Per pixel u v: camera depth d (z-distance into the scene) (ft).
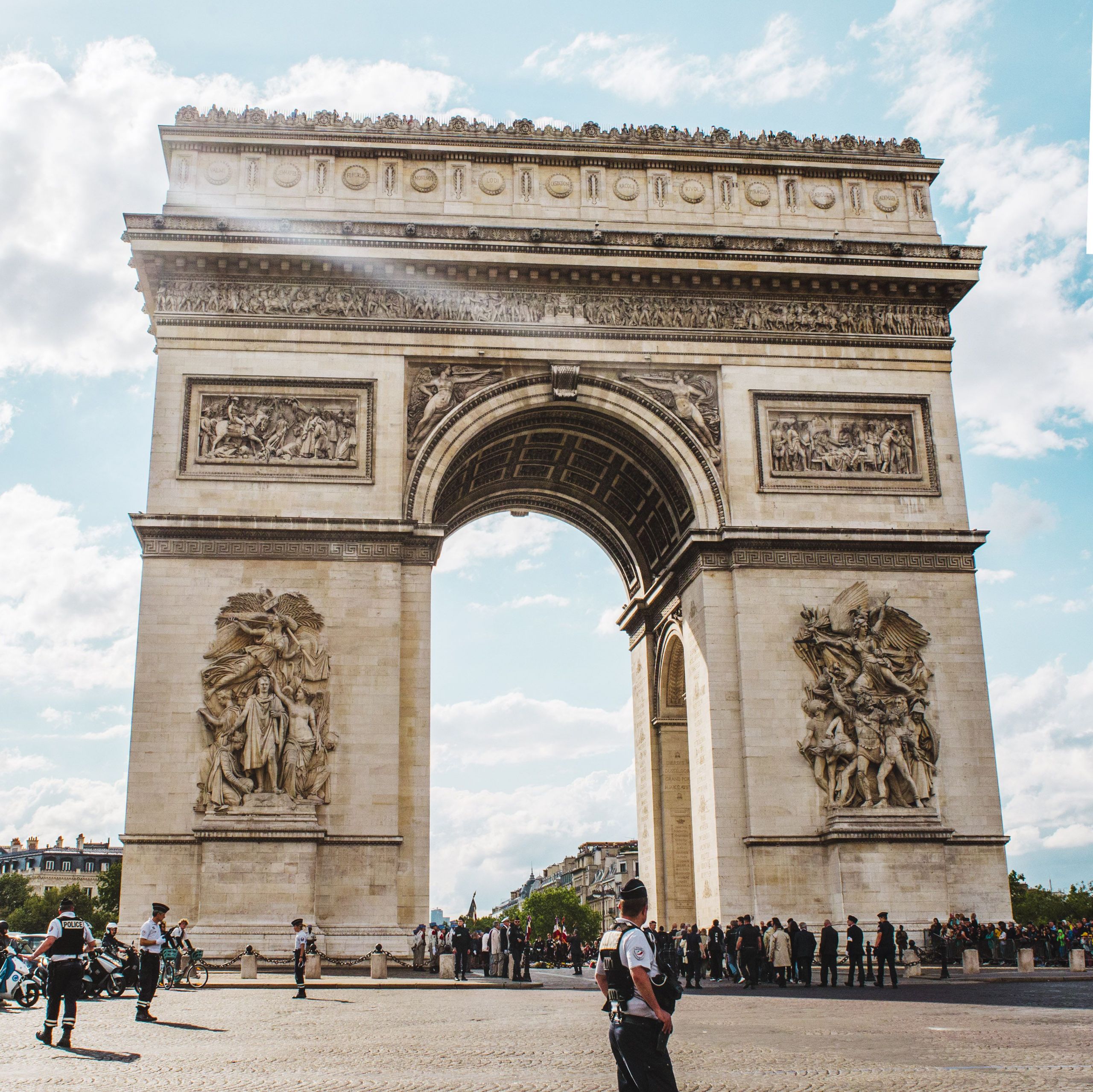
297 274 239.91
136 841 209.56
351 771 216.54
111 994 160.56
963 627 238.89
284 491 230.27
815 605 236.43
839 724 227.81
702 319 249.34
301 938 162.61
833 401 248.93
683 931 231.50
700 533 238.27
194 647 220.02
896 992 169.68
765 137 262.06
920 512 245.24
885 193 263.08
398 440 234.79
